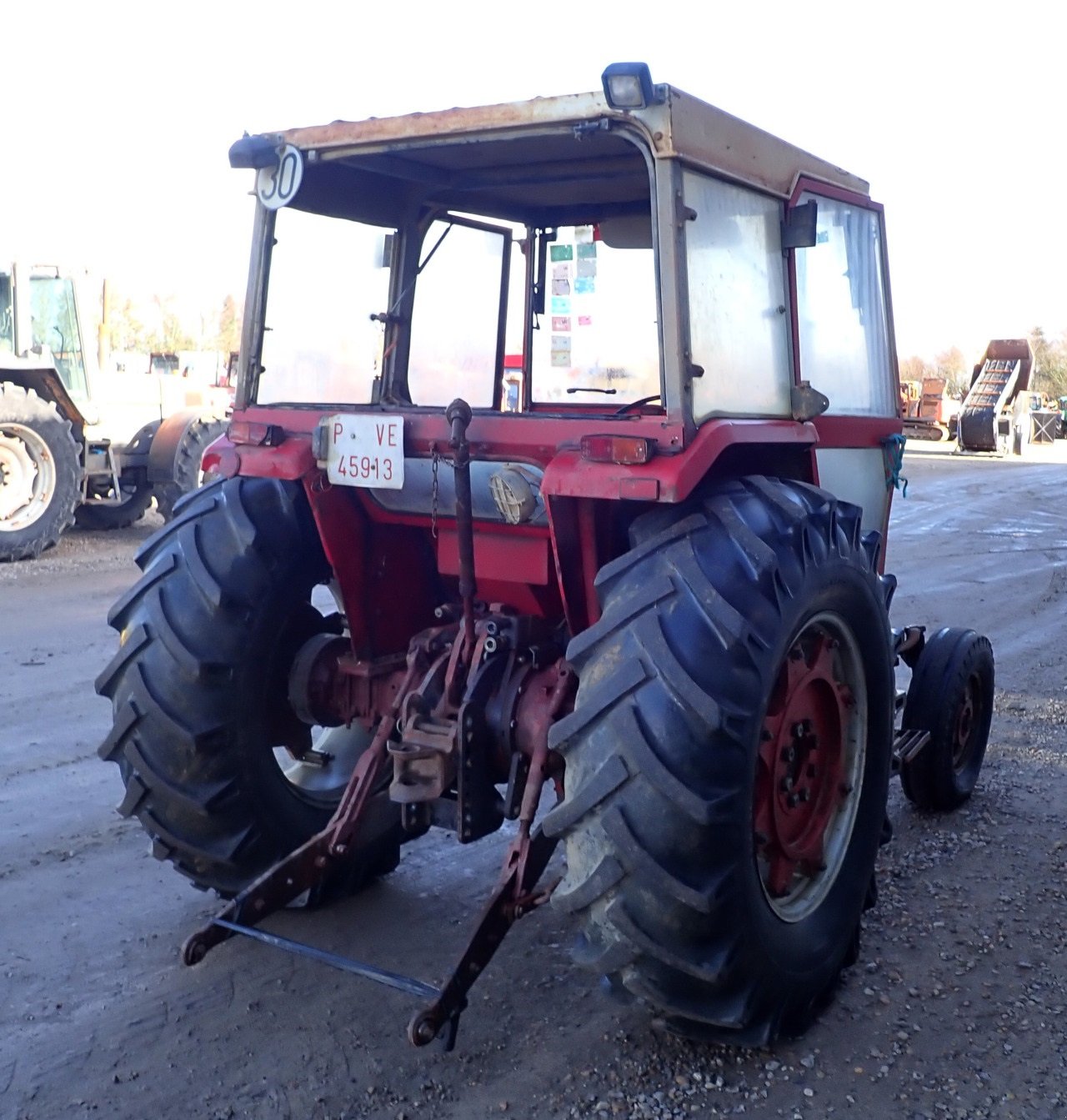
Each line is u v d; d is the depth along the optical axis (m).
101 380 12.44
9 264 11.30
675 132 2.84
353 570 3.57
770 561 2.86
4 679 6.70
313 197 3.72
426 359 4.21
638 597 2.82
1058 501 17.59
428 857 4.39
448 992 2.82
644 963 2.78
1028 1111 2.91
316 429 3.33
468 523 3.11
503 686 3.23
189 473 12.22
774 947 2.97
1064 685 6.96
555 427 3.02
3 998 3.35
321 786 4.01
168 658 3.44
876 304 4.32
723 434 2.94
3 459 10.75
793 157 3.50
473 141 3.15
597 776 2.72
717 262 3.10
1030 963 3.64
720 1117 2.87
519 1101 2.91
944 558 11.85
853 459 4.16
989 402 29.50
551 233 4.29
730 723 2.70
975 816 4.88
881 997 3.43
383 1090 2.95
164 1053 3.09
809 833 3.40
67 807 4.83
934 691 4.74
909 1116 2.89
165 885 4.14
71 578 10.09
